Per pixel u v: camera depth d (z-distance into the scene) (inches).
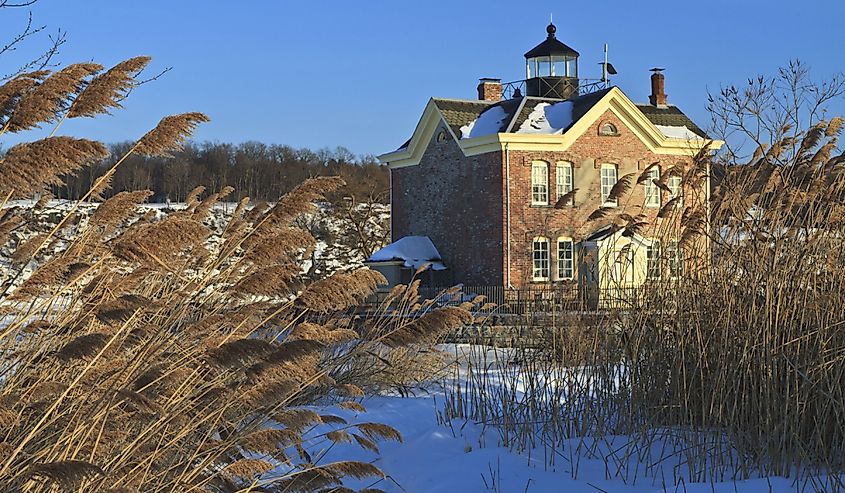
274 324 261.7
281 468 317.7
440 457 355.6
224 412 250.7
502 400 395.2
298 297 235.3
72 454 204.5
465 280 1384.1
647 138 1397.6
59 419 205.0
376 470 266.5
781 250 348.5
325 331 256.1
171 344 233.5
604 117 1369.3
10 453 188.7
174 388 245.0
